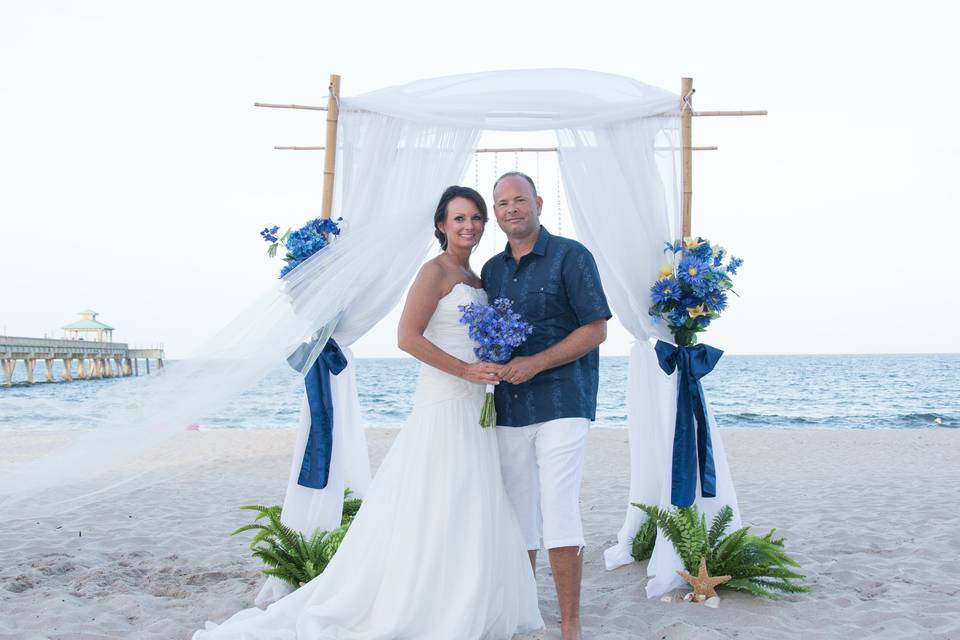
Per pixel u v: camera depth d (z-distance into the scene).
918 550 4.77
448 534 3.04
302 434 4.06
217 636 3.00
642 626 3.38
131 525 5.95
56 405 3.46
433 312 3.31
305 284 3.84
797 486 7.91
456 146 4.39
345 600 3.06
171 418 3.53
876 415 22.20
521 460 3.29
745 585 3.74
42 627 3.31
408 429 3.24
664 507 4.16
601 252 4.35
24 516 3.46
